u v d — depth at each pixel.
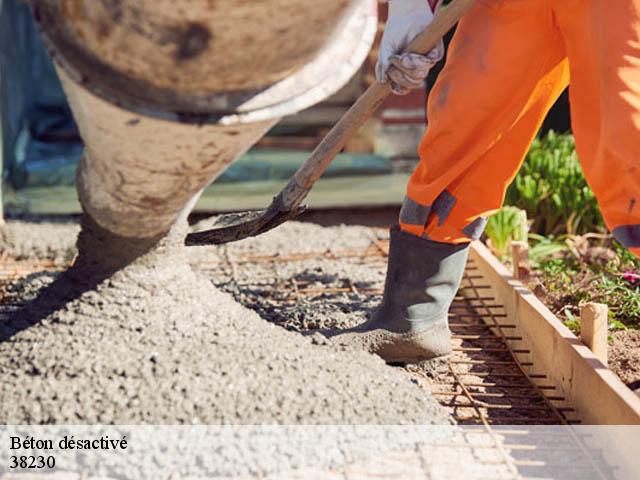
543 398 3.37
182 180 2.72
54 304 3.11
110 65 2.34
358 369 3.10
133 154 2.59
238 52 2.24
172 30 2.17
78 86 2.40
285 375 2.90
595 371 3.00
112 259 3.08
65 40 2.39
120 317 3.01
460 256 3.51
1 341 3.02
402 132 6.68
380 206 6.50
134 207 2.88
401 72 3.17
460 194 3.35
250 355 2.95
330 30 2.33
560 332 3.35
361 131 6.67
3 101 6.15
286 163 6.50
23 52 7.08
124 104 2.39
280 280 4.57
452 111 3.19
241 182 6.39
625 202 2.97
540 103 3.27
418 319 3.52
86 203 3.04
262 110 2.45
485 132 3.20
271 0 2.10
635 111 2.81
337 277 4.60
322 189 6.43
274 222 3.61
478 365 3.71
